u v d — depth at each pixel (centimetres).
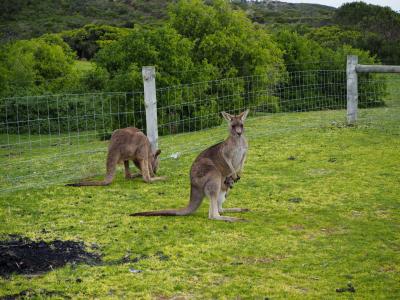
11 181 1256
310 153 1371
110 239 970
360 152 1360
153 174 1253
